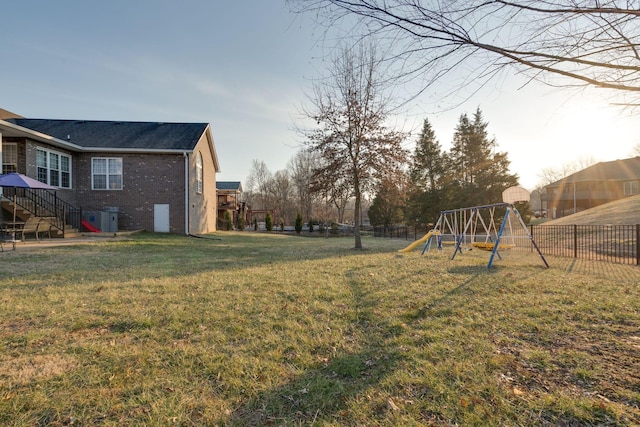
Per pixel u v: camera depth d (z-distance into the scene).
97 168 16.22
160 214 16.70
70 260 7.89
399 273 6.29
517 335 3.04
